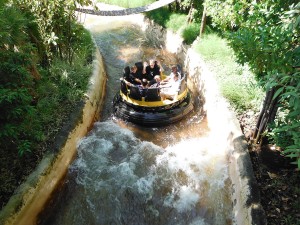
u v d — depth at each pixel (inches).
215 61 322.7
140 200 211.5
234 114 245.9
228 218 194.2
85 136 266.7
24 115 202.1
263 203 176.2
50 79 283.7
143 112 278.5
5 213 168.7
